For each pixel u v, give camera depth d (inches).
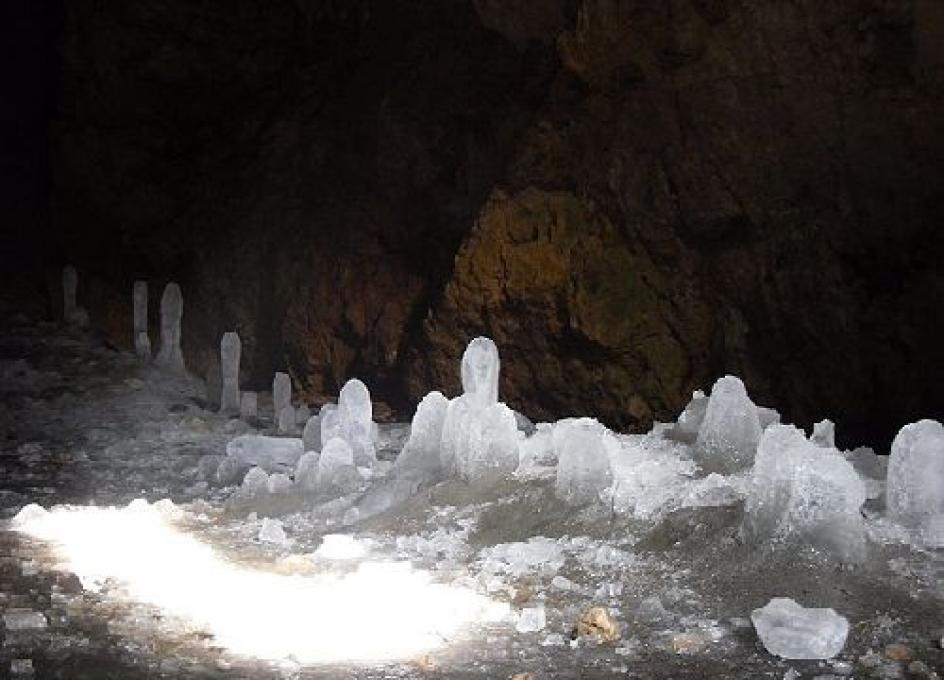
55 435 540.4
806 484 272.7
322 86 900.0
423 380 784.3
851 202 644.7
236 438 482.9
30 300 863.7
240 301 896.3
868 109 623.8
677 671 227.0
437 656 235.3
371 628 251.8
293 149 895.1
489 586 283.0
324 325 853.2
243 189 909.2
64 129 952.9
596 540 310.0
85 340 732.0
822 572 265.6
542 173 739.4
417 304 807.7
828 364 657.6
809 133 648.4
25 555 309.3
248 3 925.8
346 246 846.5
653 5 690.2
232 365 606.2
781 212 669.3
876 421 644.7
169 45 926.4
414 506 353.7
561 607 267.7
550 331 735.1
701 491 314.5
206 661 230.1
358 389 427.2
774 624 237.1
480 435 356.5
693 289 706.8
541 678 223.3
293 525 355.6
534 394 753.0
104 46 930.7
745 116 666.8
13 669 218.2
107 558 309.3
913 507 294.5
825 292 652.7
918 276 625.9
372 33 876.0
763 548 277.1
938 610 249.8
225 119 938.1
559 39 733.9
